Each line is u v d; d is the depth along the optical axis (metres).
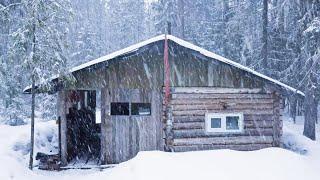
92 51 44.72
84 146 18.58
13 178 11.83
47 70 13.49
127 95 15.17
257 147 15.97
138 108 15.98
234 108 15.86
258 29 32.34
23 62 13.19
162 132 15.34
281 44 30.62
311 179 10.55
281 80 28.25
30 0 13.35
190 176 10.31
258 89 16.09
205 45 40.41
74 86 14.85
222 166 10.97
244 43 31.95
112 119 15.15
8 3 18.72
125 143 15.17
